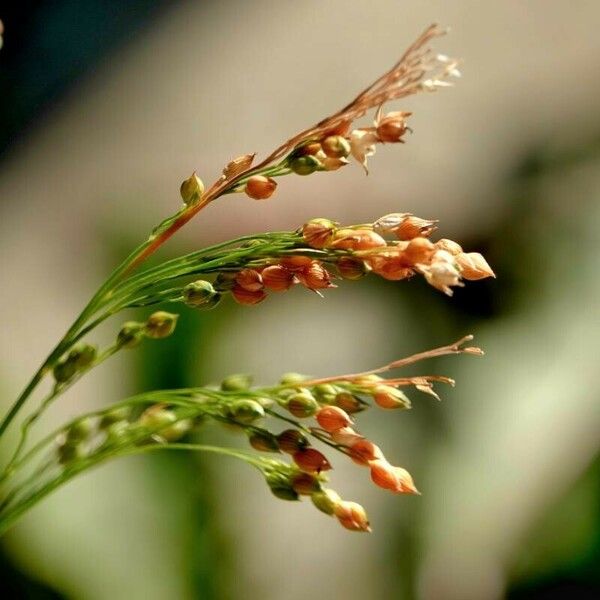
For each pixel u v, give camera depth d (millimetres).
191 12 1506
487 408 1044
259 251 512
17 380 1060
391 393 521
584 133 1242
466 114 1274
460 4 1389
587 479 1021
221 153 1317
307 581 994
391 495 1021
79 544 897
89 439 548
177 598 918
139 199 1253
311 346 1111
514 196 1210
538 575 999
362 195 1154
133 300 523
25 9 1563
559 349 1089
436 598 980
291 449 521
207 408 532
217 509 967
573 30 1333
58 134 1392
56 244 1230
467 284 1151
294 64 1387
